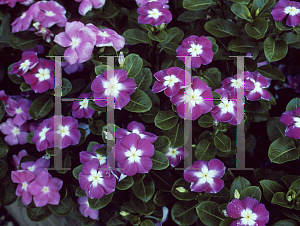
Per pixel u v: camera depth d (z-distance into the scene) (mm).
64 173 469
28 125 533
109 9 524
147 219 462
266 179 453
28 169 482
